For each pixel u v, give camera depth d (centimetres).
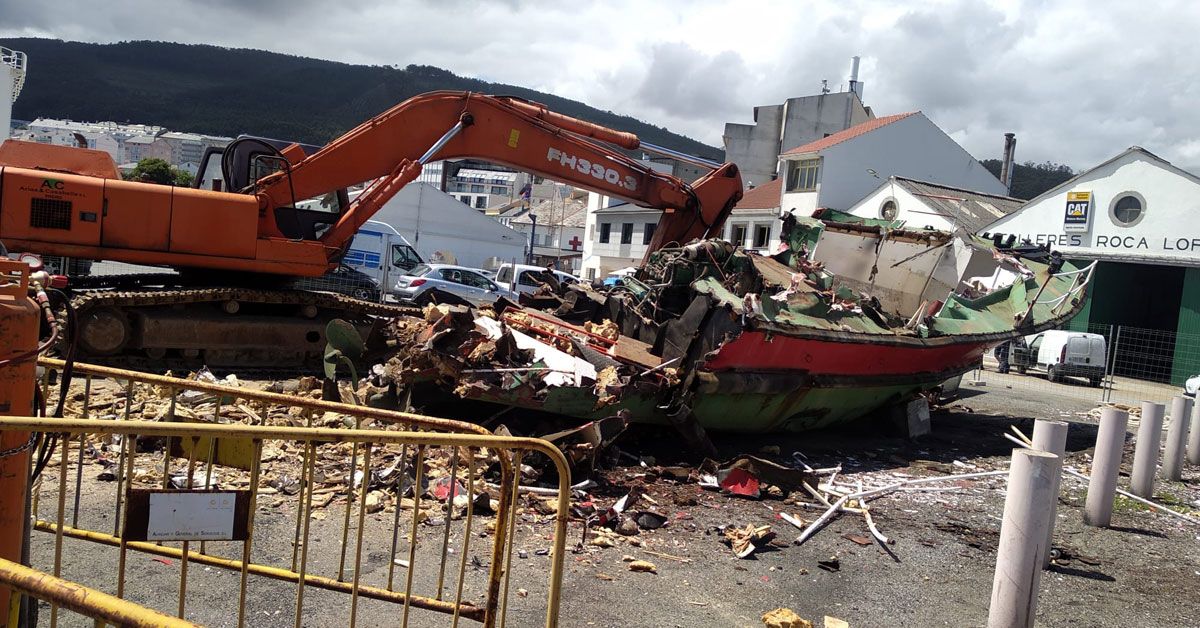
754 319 769
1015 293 1091
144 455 666
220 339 1123
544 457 682
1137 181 2331
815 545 603
